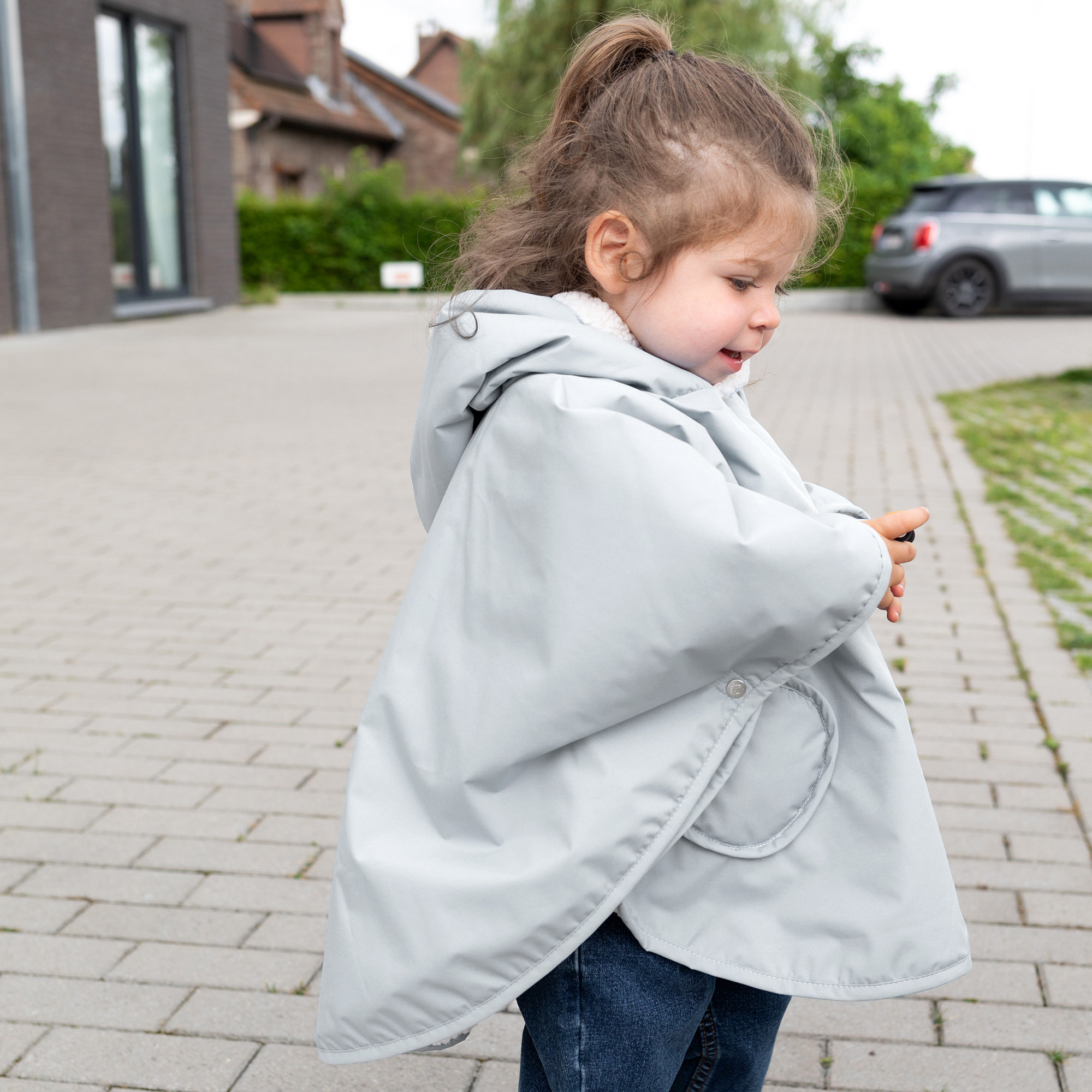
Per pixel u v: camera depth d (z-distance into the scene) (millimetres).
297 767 3342
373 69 37281
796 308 19500
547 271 1400
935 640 4281
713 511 1195
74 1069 2121
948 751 3363
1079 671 3947
